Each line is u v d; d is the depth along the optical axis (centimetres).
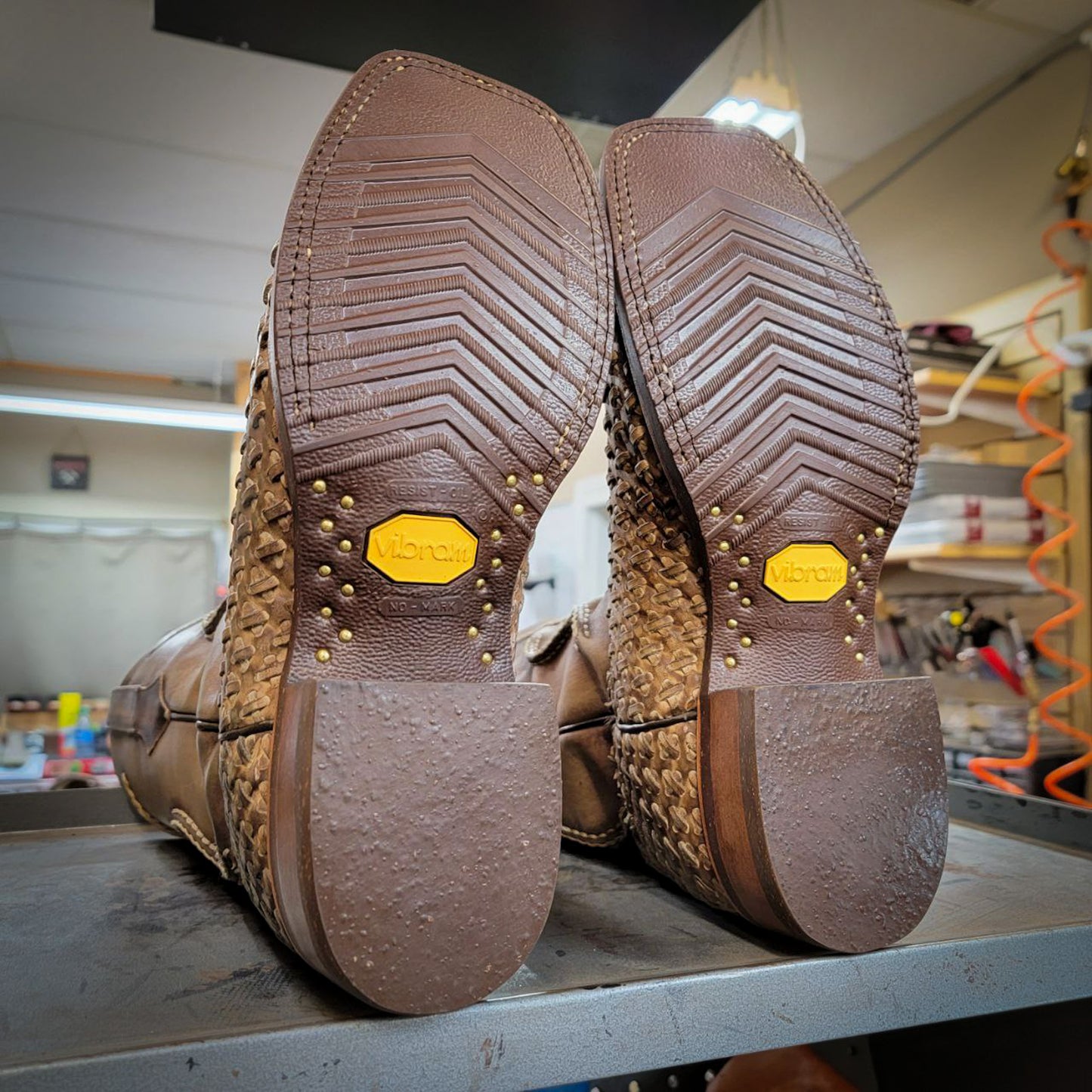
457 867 28
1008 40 100
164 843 52
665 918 37
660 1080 46
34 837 54
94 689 104
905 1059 52
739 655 34
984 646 102
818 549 35
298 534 29
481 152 33
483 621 31
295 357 29
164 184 89
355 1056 26
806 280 36
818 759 32
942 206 118
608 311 34
